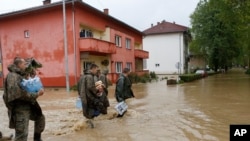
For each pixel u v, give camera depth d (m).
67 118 8.86
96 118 8.55
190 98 13.86
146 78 30.75
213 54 49.41
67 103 12.70
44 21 23.09
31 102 5.13
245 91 17.05
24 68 5.09
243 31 28.42
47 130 7.20
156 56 55.25
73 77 22.00
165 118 8.66
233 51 48.22
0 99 15.38
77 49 22.08
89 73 7.32
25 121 5.04
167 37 54.44
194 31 50.56
